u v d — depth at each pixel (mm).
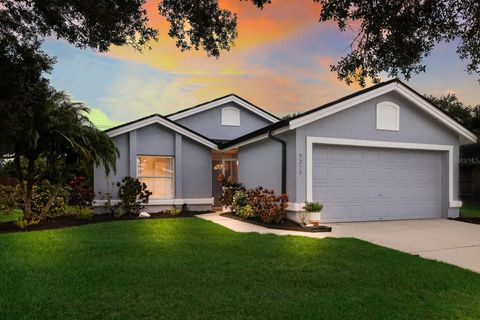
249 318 3994
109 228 9883
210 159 14961
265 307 4285
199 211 14453
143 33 7777
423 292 4867
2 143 9516
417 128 12234
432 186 12648
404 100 12039
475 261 6594
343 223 11031
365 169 11617
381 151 11875
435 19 5484
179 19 7742
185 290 4816
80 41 7770
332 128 10984
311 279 5293
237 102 18000
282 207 10352
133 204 12789
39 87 8336
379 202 11773
